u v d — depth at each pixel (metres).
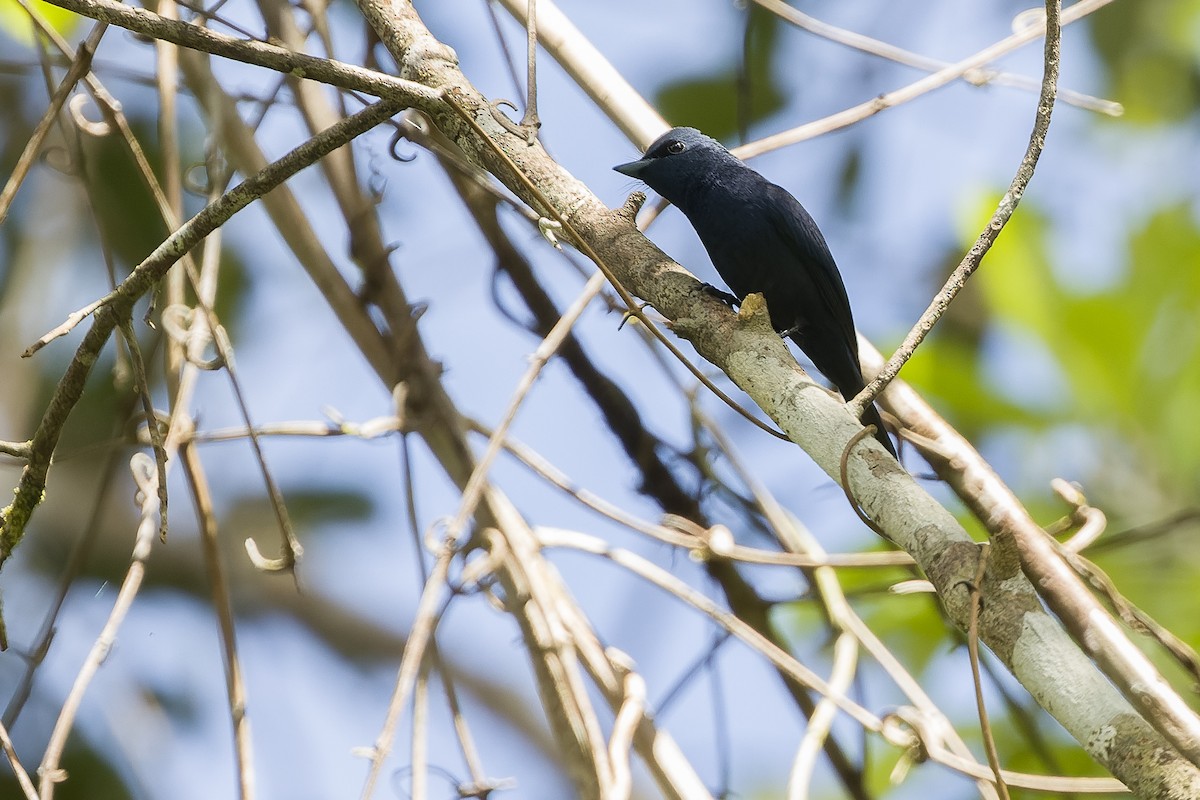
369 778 6.91
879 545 11.48
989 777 8.53
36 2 11.63
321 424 9.16
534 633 8.70
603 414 10.71
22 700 8.12
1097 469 11.03
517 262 10.49
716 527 9.66
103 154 13.91
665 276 6.93
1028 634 5.05
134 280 6.58
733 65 14.48
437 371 9.66
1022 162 6.24
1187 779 4.50
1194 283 11.23
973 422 11.37
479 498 9.15
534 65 7.45
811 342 10.45
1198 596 10.29
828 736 10.23
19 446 7.02
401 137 9.53
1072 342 11.28
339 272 9.91
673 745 8.84
